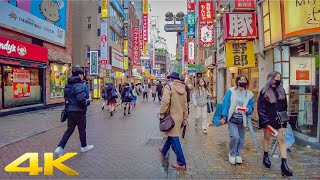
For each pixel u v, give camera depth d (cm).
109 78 3509
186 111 575
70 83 654
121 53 4319
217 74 2016
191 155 645
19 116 1384
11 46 1403
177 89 559
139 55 5044
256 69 1190
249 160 600
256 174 512
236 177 497
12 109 1452
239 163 574
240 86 571
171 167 551
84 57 3247
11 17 1438
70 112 646
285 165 504
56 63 1973
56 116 1393
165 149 634
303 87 808
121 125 1123
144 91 2859
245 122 565
